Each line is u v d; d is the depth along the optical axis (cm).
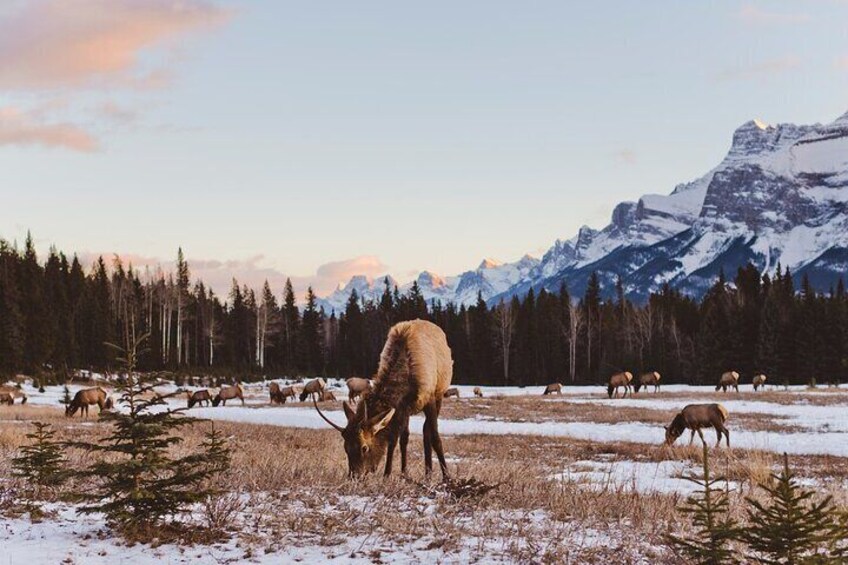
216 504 864
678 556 712
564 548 745
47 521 819
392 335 1202
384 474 1152
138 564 673
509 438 2938
